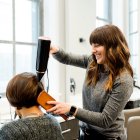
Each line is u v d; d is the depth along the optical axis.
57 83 3.54
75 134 2.48
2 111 2.75
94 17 3.95
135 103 3.55
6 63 3.21
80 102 3.62
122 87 1.48
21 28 3.40
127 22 5.29
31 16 3.54
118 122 1.61
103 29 1.55
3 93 3.06
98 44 1.55
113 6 5.23
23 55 3.43
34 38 3.58
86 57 1.90
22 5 3.41
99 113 1.48
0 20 3.13
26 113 1.26
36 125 1.18
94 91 1.62
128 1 5.30
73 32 3.60
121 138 1.64
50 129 1.21
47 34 3.63
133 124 2.13
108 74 1.58
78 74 3.63
